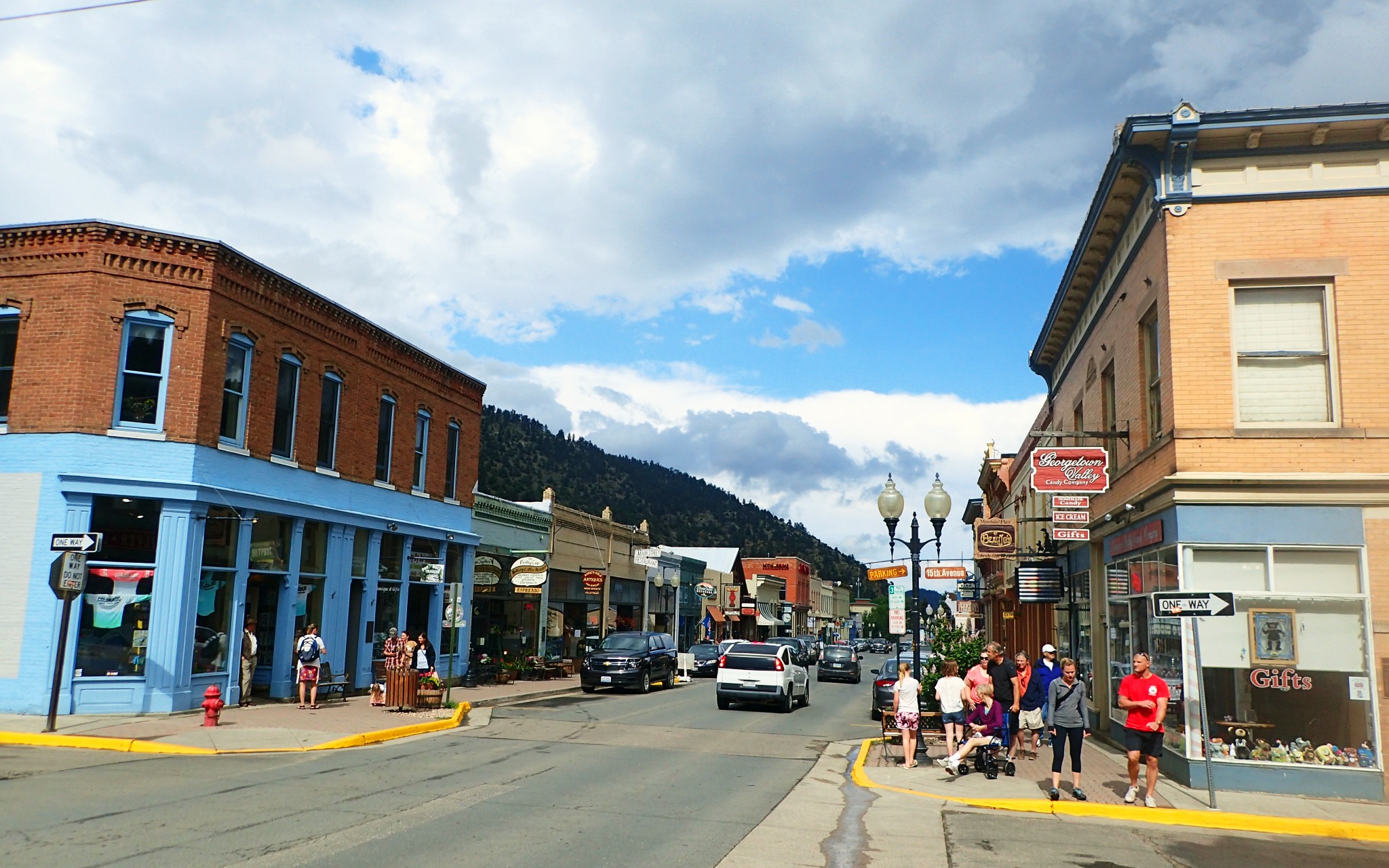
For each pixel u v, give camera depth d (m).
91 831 8.83
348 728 17.12
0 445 17.77
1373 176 13.92
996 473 40.69
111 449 17.77
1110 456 19.20
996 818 11.56
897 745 18.17
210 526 19.03
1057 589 23.66
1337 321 13.79
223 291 19.27
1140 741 12.18
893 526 17.75
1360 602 13.31
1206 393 13.95
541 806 11.05
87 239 18.05
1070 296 21.36
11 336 18.27
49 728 15.16
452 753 15.19
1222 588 13.63
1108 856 9.65
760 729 21.02
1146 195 15.46
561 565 37.38
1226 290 14.12
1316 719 13.20
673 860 8.79
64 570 15.66
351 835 9.05
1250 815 11.50
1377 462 13.43
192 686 18.28
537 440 186.12
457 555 29.27
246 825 9.29
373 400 24.81
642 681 30.11
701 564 59.03
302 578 21.77
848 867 8.88
